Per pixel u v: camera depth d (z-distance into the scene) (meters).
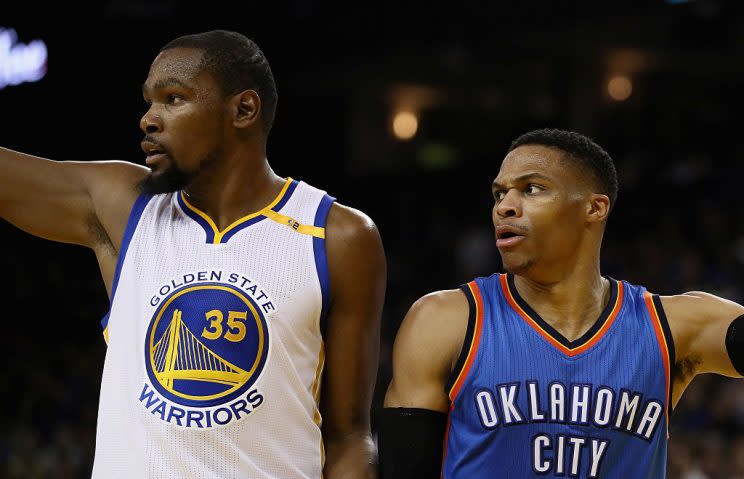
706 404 17.03
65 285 29.89
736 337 4.54
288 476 4.55
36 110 30.00
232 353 4.48
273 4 29.17
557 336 4.59
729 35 24.36
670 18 24.81
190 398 4.44
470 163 28.86
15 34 27.81
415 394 4.63
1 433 22.88
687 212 23.20
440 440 4.62
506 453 4.45
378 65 29.86
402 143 33.09
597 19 25.27
